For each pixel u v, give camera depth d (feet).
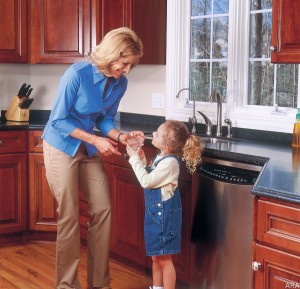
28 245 13.87
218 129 11.75
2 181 13.52
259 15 11.52
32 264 12.46
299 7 8.96
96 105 9.82
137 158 9.60
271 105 11.56
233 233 9.19
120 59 9.15
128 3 12.60
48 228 13.94
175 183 9.50
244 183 9.06
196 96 13.03
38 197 13.89
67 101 9.55
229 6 11.84
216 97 12.44
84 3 13.41
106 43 9.12
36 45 14.06
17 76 15.57
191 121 12.19
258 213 7.07
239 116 11.71
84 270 12.09
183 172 10.37
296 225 6.63
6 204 13.65
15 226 13.82
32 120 15.07
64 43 13.78
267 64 11.52
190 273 10.31
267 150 9.77
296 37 9.06
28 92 14.78
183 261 10.55
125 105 14.62
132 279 11.63
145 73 13.94
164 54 13.39
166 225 9.48
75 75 9.49
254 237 7.15
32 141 13.71
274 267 6.93
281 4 9.21
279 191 6.64
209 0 12.51
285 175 7.54
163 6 13.23
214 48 12.52
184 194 10.40
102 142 9.50
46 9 13.85
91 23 13.37
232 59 11.84
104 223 10.44
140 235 11.60
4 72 15.38
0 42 13.84
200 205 9.82
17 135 13.57
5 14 13.84
